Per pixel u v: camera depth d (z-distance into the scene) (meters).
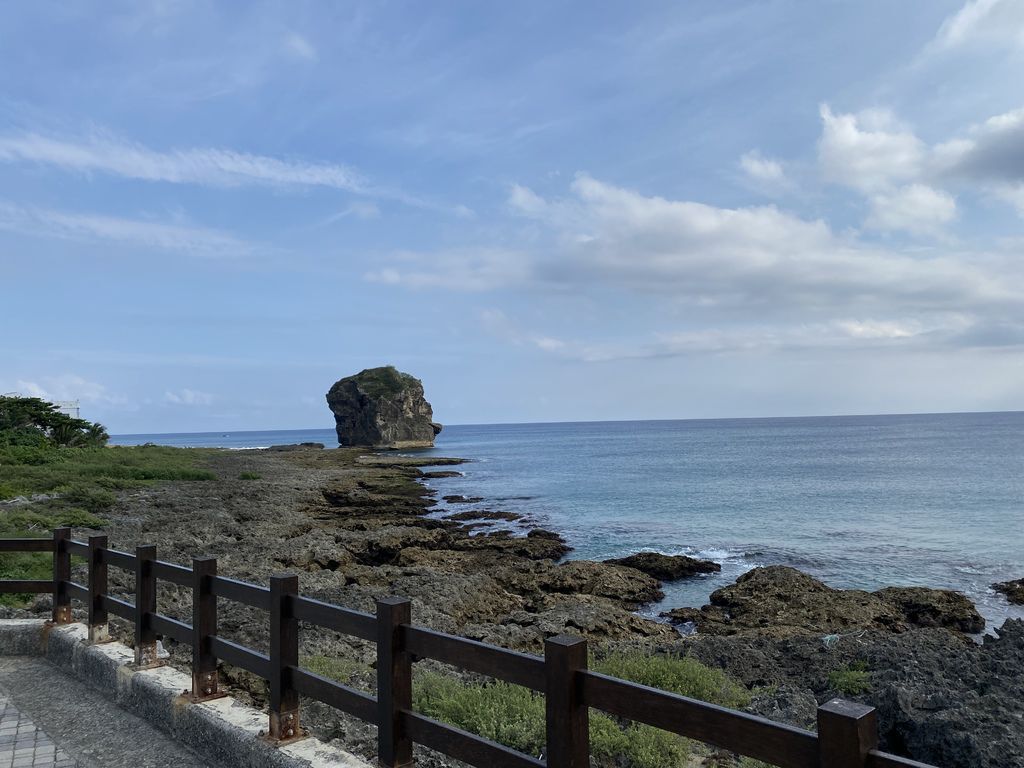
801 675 10.83
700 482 58.09
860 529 34.25
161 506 30.92
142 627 6.89
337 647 11.55
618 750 7.04
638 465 79.69
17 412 50.28
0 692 7.23
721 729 3.10
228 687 9.48
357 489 52.56
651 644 12.73
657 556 24.83
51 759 5.66
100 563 7.84
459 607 16.52
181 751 5.79
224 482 46.91
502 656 4.00
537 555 27.58
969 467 71.25
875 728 2.73
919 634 13.29
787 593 18.67
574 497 49.31
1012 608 20.38
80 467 40.72
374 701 4.70
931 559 27.20
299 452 112.06
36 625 8.49
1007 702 8.22
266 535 27.52
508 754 3.99
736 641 12.62
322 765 4.82
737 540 31.45
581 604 16.75
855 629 16.22
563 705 3.65
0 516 20.41
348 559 23.41
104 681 7.18
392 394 131.50
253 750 5.23
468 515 39.06
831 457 88.69
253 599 5.60
